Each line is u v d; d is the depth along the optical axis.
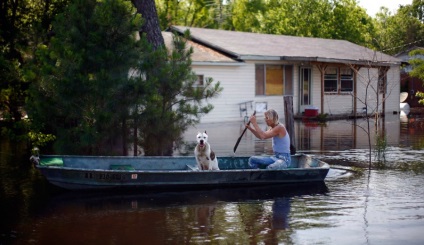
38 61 11.30
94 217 6.87
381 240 5.73
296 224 6.39
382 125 20.42
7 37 14.41
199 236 5.95
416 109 31.69
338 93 26.25
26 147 14.36
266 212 7.01
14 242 5.84
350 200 7.62
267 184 8.77
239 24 44.56
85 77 9.24
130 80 9.54
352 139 15.62
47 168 8.09
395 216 6.70
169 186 8.41
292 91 24.50
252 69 22.58
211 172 8.38
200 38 23.33
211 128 19.02
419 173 9.71
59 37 9.87
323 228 6.21
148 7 12.68
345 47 29.55
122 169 8.87
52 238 5.97
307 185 8.78
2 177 9.83
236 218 6.72
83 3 9.84
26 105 10.08
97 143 9.57
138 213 7.04
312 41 29.52
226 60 21.31
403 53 37.38
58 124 9.98
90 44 9.55
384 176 9.45
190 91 10.51
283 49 24.83
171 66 10.34
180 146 10.64
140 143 10.18
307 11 43.28
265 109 22.92
